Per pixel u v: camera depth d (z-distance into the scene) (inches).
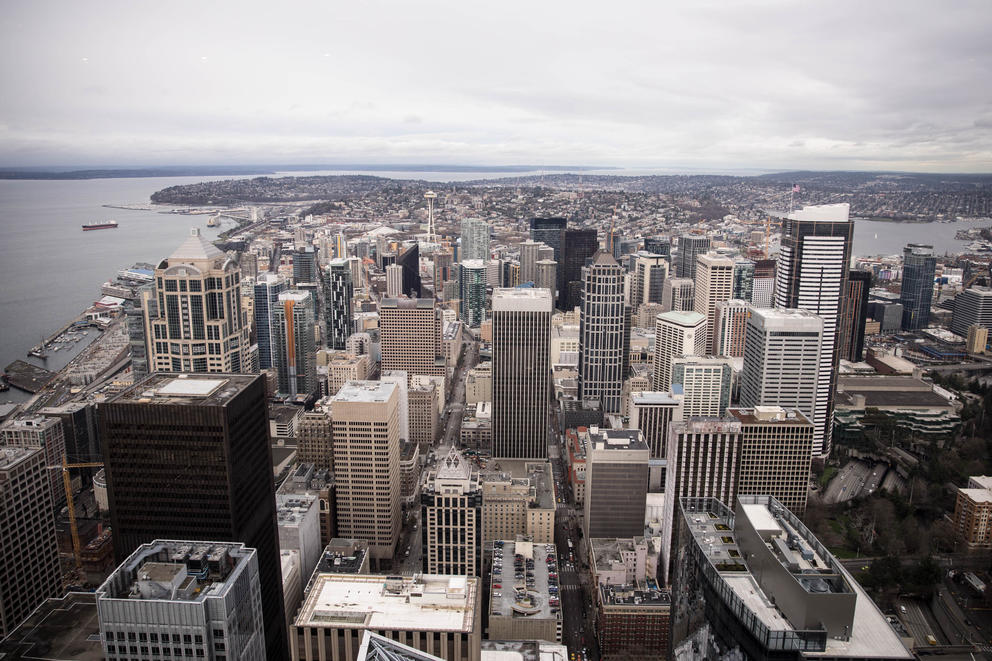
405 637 7401.6
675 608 6752.0
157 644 5664.4
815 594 4800.7
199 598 5659.5
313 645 7504.9
